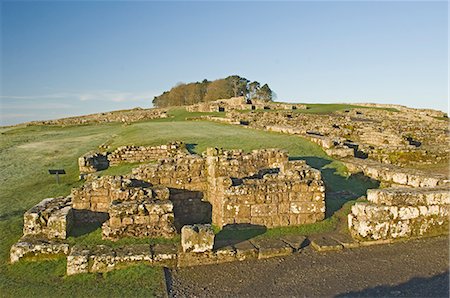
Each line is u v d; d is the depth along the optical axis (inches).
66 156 1072.8
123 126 1747.0
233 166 531.8
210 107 2480.3
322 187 462.3
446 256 345.4
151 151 880.9
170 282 322.7
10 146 1355.8
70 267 350.0
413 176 587.5
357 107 2733.8
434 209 405.4
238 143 977.5
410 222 396.8
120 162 869.8
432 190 417.7
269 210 451.5
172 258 354.9
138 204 429.7
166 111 2677.2
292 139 1026.1
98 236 435.5
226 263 358.0
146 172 538.0
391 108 2696.9
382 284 296.8
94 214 491.8
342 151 843.4
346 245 387.2
